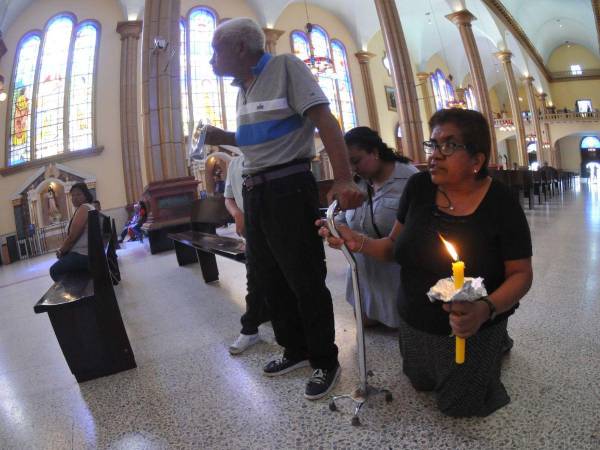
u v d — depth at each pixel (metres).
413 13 24.45
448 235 1.36
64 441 1.62
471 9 23.30
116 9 17.20
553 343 1.99
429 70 28.55
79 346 2.18
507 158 38.84
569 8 29.67
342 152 1.58
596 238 4.79
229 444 1.46
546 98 37.06
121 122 16.72
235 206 2.95
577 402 1.46
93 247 2.20
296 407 1.65
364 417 1.51
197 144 2.20
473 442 1.30
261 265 1.88
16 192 15.99
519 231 1.29
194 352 2.42
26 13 17.12
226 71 1.73
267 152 1.69
